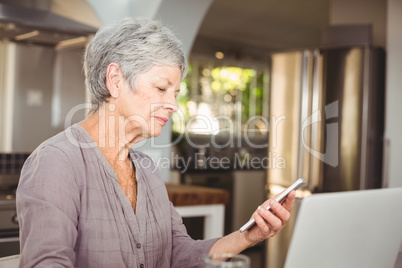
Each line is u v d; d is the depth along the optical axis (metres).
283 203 1.10
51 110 3.65
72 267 0.98
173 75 1.19
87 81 1.23
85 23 3.08
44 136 3.64
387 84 3.62
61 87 3.65
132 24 1.17
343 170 3.56
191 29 3.46
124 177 1.24
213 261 0.77
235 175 5.05
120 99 1.18
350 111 3.58
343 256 0.98
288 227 3.43
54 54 3.62
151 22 1.19
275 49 7.20
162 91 1.19
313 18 5.84
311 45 7.00
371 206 1.00
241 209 5.07
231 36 6.68
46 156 1.06
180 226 1.37
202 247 1.27
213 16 5.81
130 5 3.49
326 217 0.91
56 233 0.97
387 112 3.62
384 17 3.84
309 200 0.88
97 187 1.12
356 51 3.57
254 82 7.07
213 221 2.74
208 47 6.58
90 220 1.09
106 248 1.10
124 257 1.13
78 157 1.11
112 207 1.13
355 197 0.96
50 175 1.03
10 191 3.14
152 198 1.26
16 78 3.52
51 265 0.93
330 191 3.58
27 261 0.94
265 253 3.61
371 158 3.58
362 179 3.53
